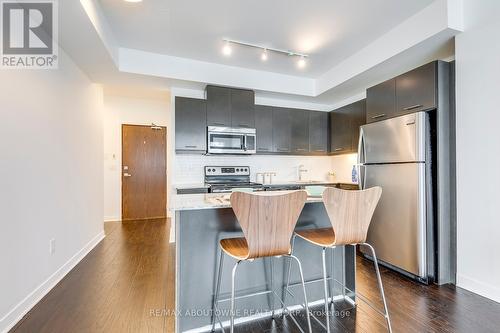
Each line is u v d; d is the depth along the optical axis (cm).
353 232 157
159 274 251
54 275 227
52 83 229
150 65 316
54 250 229
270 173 434
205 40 286
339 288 207
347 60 333
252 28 263
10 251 169
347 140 399
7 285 165
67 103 260
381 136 270
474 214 210
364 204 158
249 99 376
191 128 350
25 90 190
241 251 144
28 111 193
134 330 164
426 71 236
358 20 248
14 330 163
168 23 253
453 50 250
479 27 205
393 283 231
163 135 547
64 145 253
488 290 201
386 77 323
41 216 208
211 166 398
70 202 265
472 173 211
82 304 195
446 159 232
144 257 299
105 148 511
